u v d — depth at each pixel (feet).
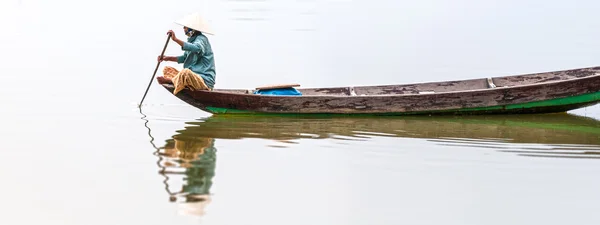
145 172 35.81
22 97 52.65
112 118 46.78
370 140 41.93
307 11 109.60
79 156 38.24
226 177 35.24
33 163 37.04
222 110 47.16
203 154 38.86
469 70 67.21
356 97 46.68
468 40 84.89
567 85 46.50
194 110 49.52
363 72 65.98
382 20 101.81
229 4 117.39
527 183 34.73
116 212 31.07
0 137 41.63
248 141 41.45
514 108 47.44
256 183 34.55
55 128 43.88
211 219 30.42
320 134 43.06
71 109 49.14
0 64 66.33
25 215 30.76
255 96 46.26
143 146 40.22
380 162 37.78
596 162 37.86
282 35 86.38
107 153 38.86
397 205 32.22
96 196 32.78
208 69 47.75
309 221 30.40
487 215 31.17
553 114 49.32
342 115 47.11
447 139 42.24
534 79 51.55
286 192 33.58
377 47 79.51
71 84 57.88
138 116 47.42
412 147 40.45
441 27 95.50
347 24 97.04
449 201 32.65
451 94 46.78
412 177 35.55
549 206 32.07
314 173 35.99
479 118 47.67
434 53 75.92
